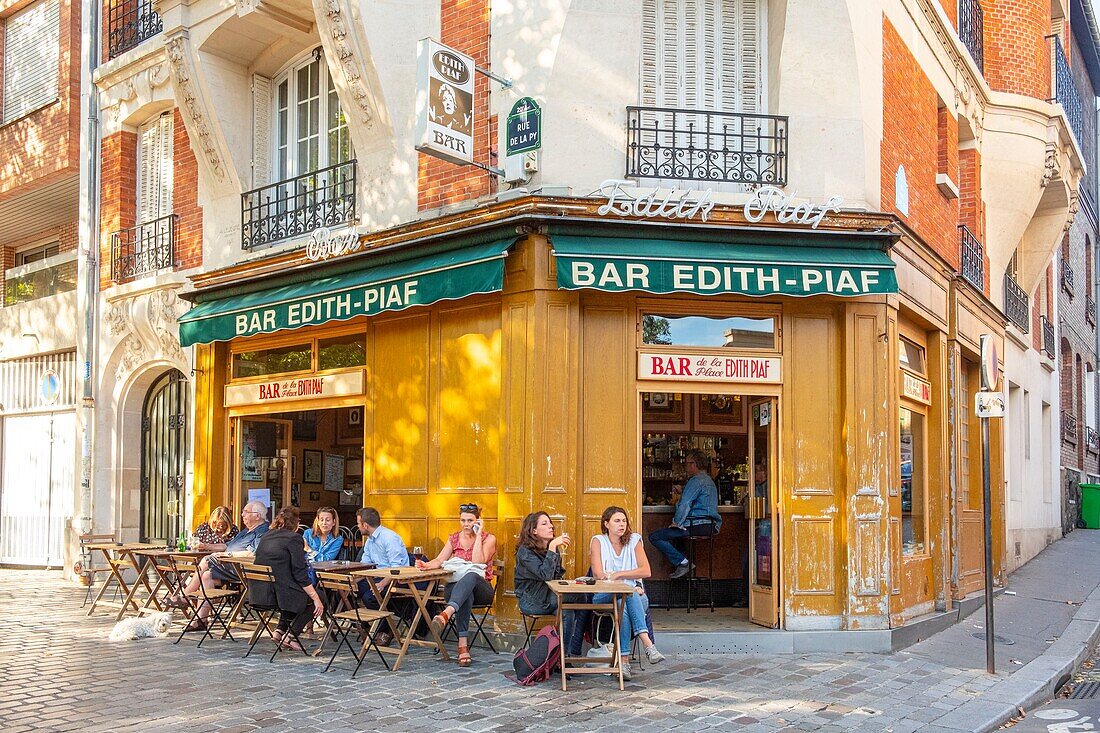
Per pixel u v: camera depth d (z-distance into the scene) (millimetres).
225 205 12414
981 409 8508
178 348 12898
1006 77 15000
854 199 9398
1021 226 15289
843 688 7418
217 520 10805
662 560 10570
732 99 9594
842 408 9164
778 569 9023
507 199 9008
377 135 10359
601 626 7719
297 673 7680
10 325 16484
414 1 10211
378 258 9703
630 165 9086
